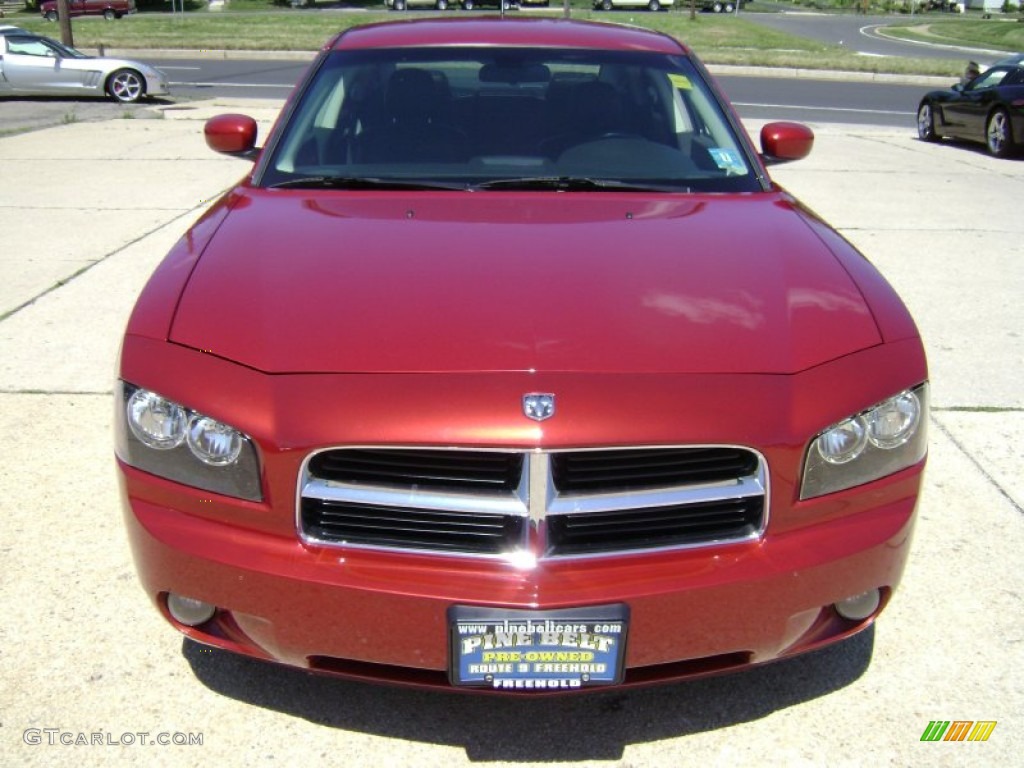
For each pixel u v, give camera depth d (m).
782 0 84.12
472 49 3.61
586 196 3.05
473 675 2.09
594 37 3.74
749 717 2.48
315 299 2.35
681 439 2.05
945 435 4.08
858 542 2.17
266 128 11.96
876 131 14.62
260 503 2.11
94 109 14.41
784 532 2.14
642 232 2.77
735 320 2.32
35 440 3.85
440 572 2.07
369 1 54.84
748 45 29.58
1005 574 3.10
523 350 2.17
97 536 3.19
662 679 2.18
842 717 2.48
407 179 3.14
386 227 2.75
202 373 2.17
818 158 11.17
